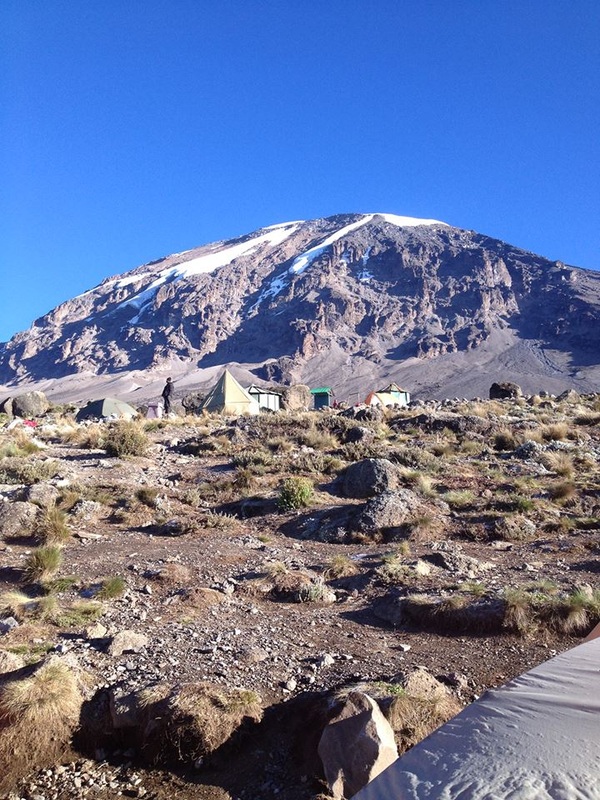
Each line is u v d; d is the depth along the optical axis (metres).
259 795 4.87
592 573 9.46
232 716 5.46
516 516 12.20
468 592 8.39
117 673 6.29
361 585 9.20
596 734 2.89
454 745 3.07
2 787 5.03
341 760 4.83
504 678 6.34
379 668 6.55
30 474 15.48
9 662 6.20
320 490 14.91
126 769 5.26
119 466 17.69
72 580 9.11
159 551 10.84
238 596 8.80
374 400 49.00
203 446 20.34
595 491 14.18
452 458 18.09
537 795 2.54
